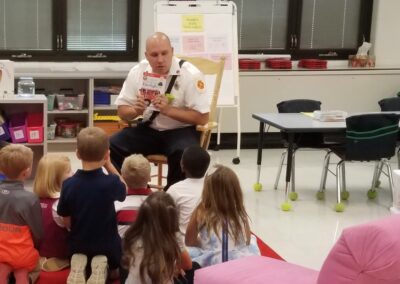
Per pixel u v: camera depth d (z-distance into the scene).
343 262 2.03
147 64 4.16
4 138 4.67
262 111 6.91
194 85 4.05
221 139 6.98
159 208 2.55
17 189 2.98
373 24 7.36
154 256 2.52
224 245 2.85
